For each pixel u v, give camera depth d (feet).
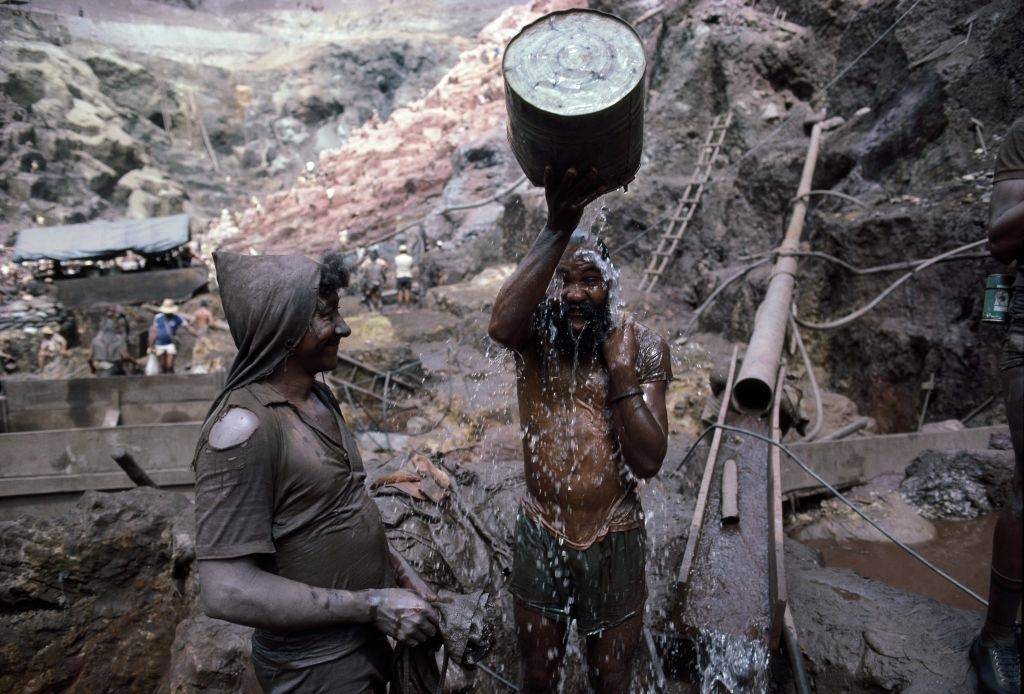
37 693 13.92
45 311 63.21
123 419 31.19
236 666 11.66
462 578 13.33
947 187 31.63
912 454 21.84
